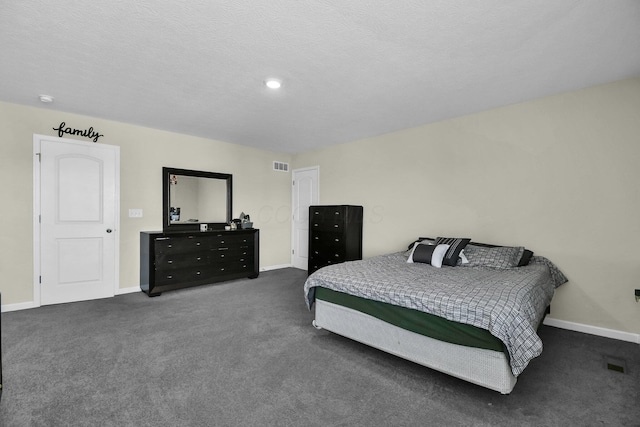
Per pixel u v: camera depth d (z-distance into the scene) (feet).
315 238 17.51
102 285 13.29
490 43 7.18
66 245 12.46
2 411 5.69
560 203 10.36
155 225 14.78
